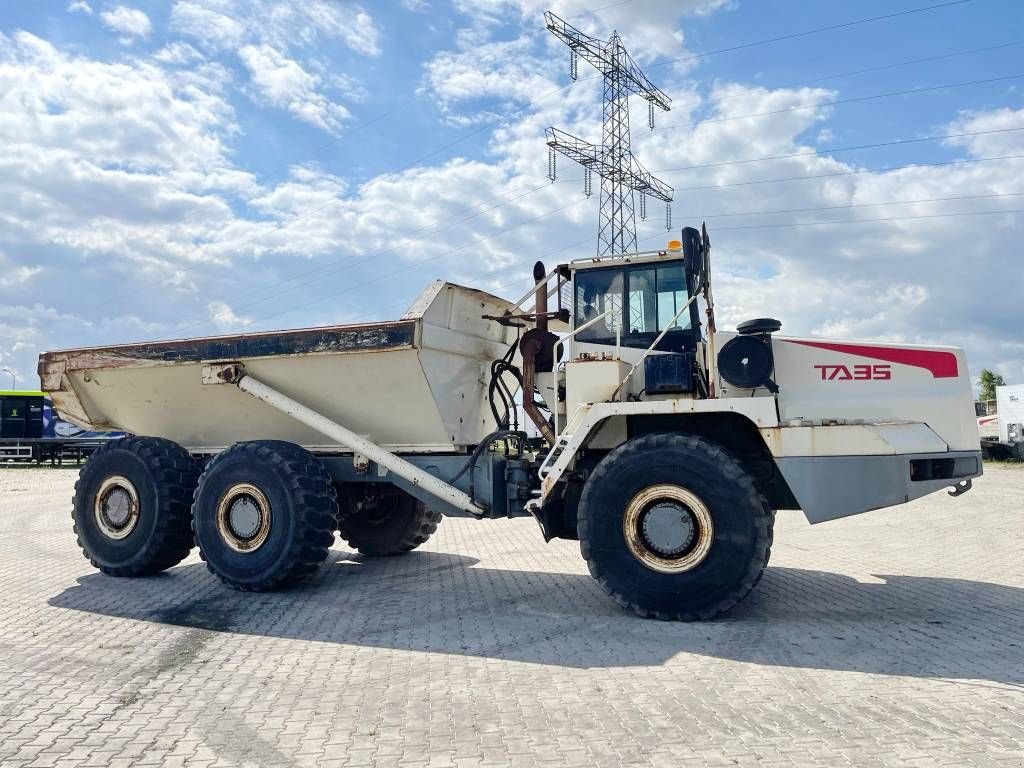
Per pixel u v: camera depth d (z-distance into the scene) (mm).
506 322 7477
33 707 4020
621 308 6801
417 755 3383
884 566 7914
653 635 5289
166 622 5820
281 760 3352
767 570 7699
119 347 7816
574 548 9430
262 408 7645
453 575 7668
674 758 3316
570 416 6234
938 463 5719
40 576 7652
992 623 5566
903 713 3805
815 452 5672
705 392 6375
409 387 6898
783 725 3670
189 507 7500
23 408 31062
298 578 6742
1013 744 3422
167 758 3383
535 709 3924
